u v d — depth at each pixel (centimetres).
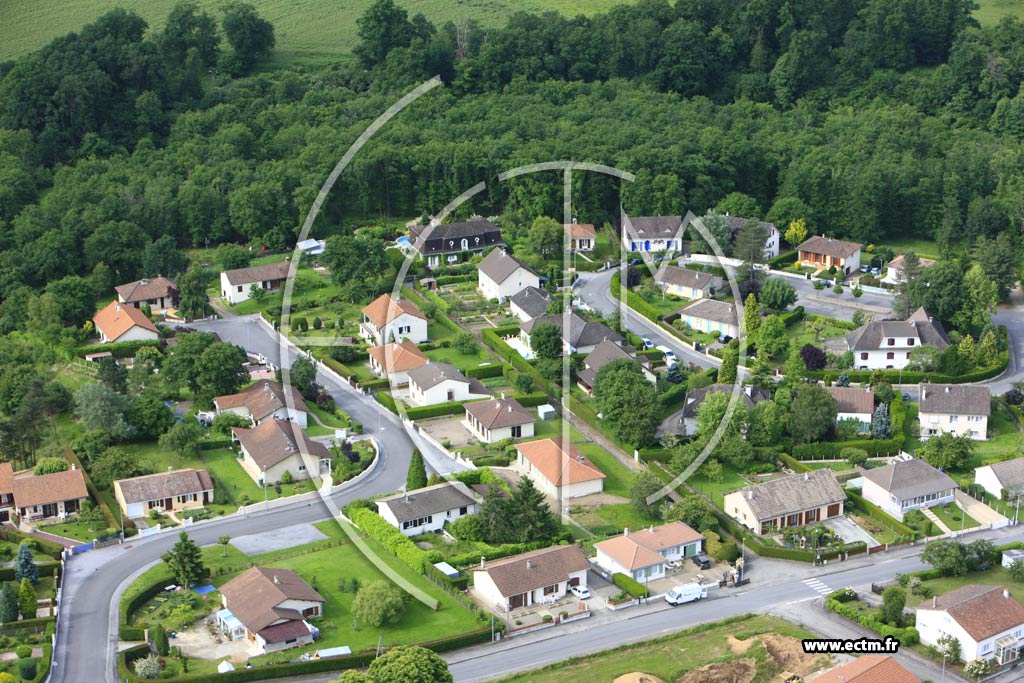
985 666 11756
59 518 14912
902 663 11931
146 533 14512
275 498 15275
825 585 13438
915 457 16075
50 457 15950
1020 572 13400
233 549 14112
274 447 15850
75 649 12212
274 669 11669
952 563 13462
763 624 12544
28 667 11675
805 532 14375
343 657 11850
